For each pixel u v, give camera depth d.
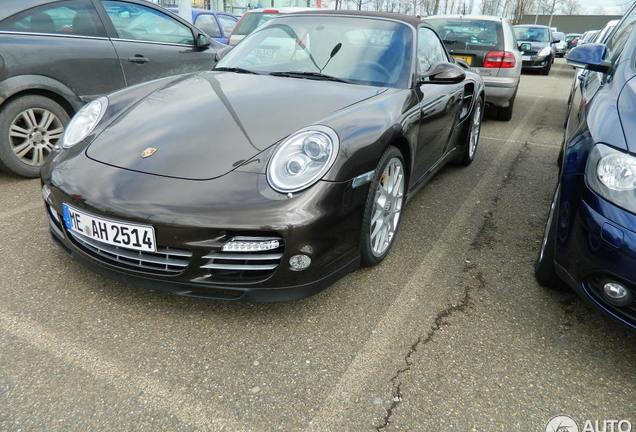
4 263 2.34
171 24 4.62
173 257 1.86
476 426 1.57
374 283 2.37
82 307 2.05
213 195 1.82
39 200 3.18
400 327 2.04
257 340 1.92
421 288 2.35
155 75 4.43
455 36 6.31
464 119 3.90
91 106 2.47
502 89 6.07
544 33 14.11
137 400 1.59
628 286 1.70
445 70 2.82
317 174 1.88
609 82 2.29
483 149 5.06
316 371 1.77
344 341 1.94
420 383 1.73
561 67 16.42
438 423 1.57
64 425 1.48
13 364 1.71
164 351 1.83
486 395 1.70
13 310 2.00
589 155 1.88
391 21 3.10
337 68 2.79
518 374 1.81
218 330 1.96
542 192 3.81
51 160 2.20
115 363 1.75
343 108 2.27
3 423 1.47
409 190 2.83
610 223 1.72
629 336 2.07
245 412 1.57
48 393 1.60
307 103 2.30
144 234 1.83
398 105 2.46
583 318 2.18
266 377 1.73
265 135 2.05
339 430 1.52
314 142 1.93
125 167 1.97
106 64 4.00
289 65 2.87
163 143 2.05
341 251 2.04
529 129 6.12
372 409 1.61
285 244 1.81
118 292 2.17
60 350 1.80
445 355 1.89
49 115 3.66
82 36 3.86
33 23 3.59
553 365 1.87
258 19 8.13
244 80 2.66
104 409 1.55
